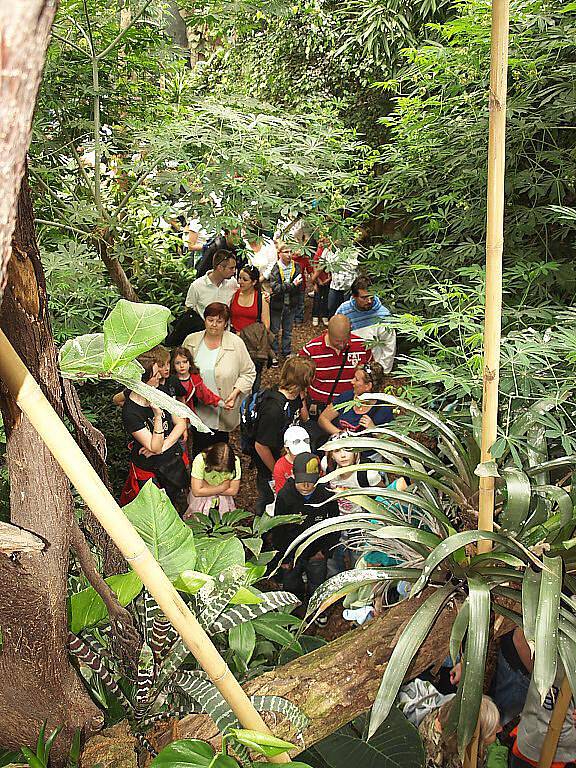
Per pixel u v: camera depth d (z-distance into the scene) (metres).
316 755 1.80
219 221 3.36
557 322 2.64
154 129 3.63
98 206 3.71
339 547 3.47
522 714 1.90
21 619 1.03
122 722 1.29
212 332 4.21
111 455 4.04
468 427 2.08
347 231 3.78
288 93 6.80
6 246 0.48
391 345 4.06
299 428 3.26
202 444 4.32
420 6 5.37
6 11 0.42
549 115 2.97
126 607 1.28
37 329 0.95
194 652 0.93
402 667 1.20
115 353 1.08
